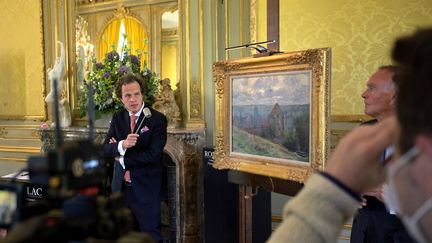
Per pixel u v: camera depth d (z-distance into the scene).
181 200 3.38
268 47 3.33
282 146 2.03
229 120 2.33
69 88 4.34
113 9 4.16
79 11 4.34
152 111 2.71
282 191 2.09
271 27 3.31
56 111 0.51
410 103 0.42
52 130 3.95
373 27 2.96
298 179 1.93
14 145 4.77
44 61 4.55
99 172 0.52
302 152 1.94
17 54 4.73
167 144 3.39
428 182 0.42
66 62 4.36
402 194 0.44
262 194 3.12
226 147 2.35
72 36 4.38
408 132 0.43
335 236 0.53
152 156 2.58
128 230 0.52
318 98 1.85
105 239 0.49
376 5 2.95
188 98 3.70
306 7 3.18
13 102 4.80
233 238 3.12
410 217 0.44
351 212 0.54
